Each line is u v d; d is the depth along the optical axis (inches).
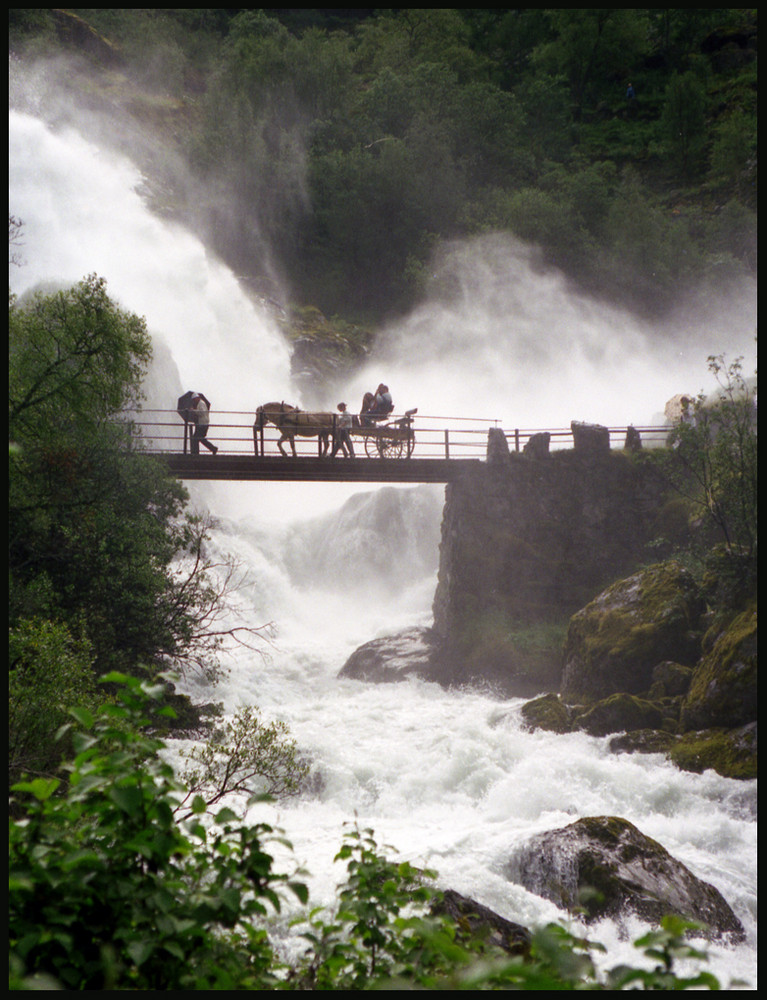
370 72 3703.3
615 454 1219.9
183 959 144.6
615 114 4010.8
